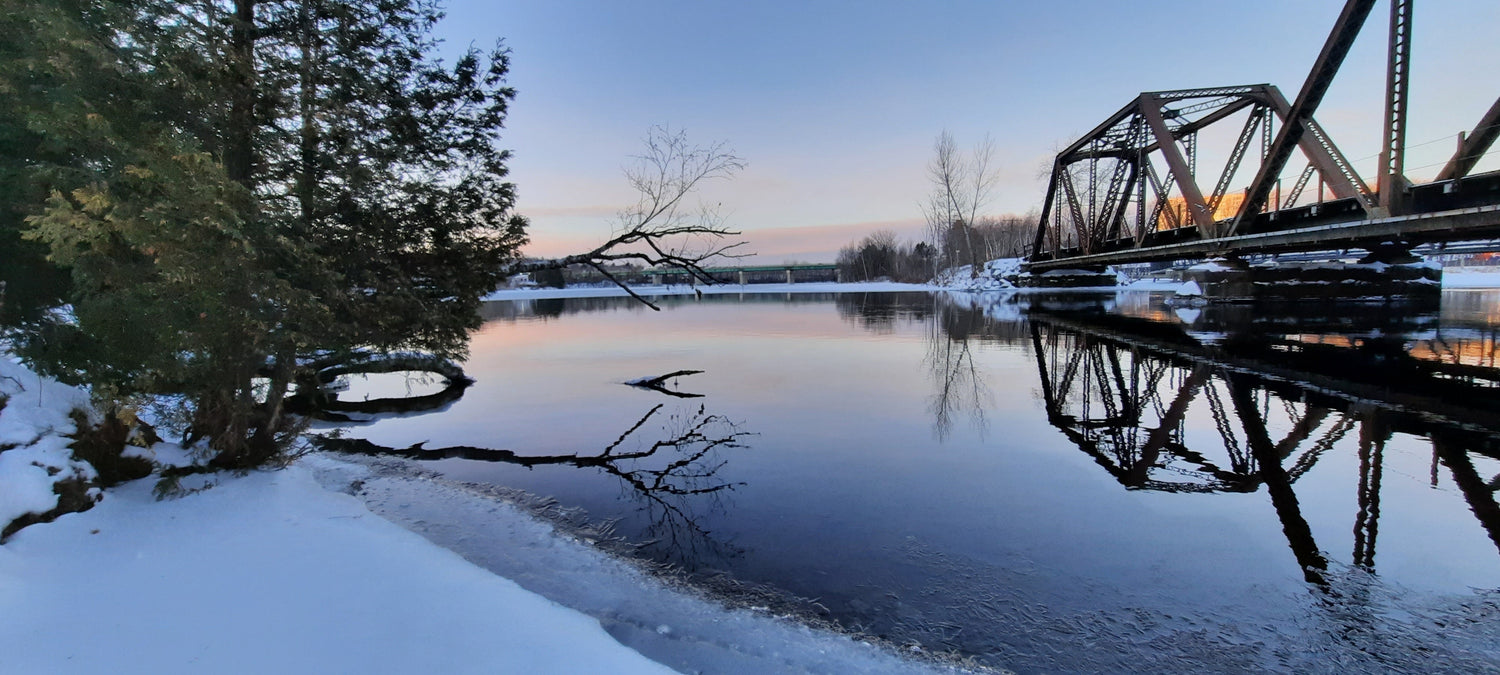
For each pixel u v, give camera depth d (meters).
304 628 2.86
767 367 13.75
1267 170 18.39
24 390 4.20
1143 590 3.88
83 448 4.24
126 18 3.97
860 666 3.09
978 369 13.02
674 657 3.12
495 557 4.32
